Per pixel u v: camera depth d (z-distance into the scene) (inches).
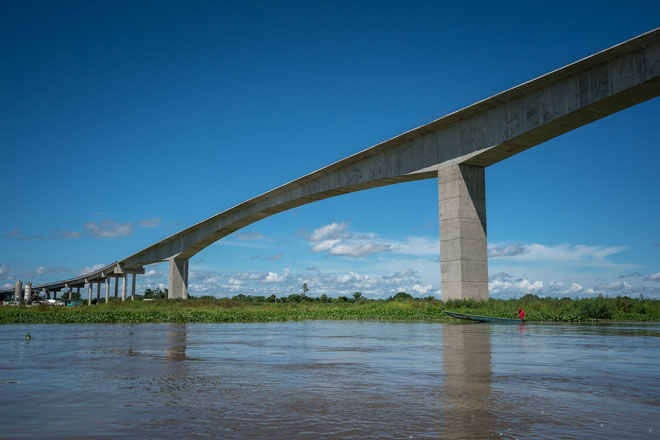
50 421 233.9
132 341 705.0
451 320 1423.5
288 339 744.3
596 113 1317.7
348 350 573.0
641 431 216.8
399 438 205.2
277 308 2367.1
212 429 219.3
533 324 1274.6
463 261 1582.2
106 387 325.4
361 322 1378.0
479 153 1546.5
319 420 236.1
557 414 248.7
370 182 1948.8
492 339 743.7
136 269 4355.3
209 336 814.5
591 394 301.6
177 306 2677.2
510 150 1534.2
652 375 378.6
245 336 813.2
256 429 219.3
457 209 1596.9
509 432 214.8
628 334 875.4
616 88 1219.2
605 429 220.2
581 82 1295.5
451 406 267.1
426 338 764.0
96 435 209.9
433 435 210.1
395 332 919.0
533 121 1403.8
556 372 393.4
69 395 297.6
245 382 345.7
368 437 206.7
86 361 465.4
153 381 349.7
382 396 294.4
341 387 325.4
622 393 304.5
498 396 294.7
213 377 368.5
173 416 243.9
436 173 1733.5
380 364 443.8
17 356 507.5
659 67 1139.3
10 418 239.8
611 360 474.3
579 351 562.3
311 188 2244.1
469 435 210.1
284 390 314.3
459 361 466.0
